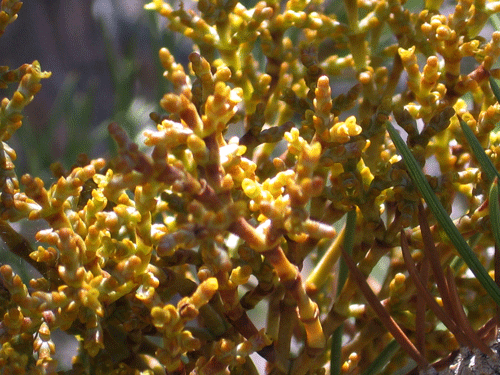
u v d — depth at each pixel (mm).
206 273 133
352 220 155
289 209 124
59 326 136
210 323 149
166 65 140
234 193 149
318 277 162
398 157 164
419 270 153
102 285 137
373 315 154
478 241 161
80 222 144
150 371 149
